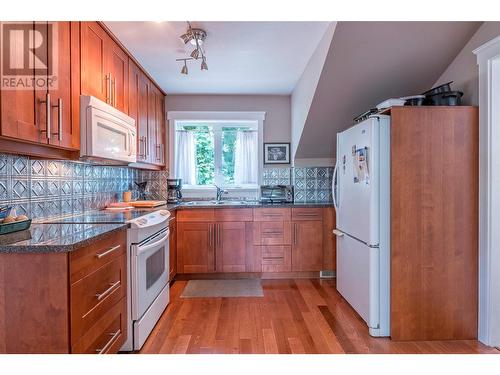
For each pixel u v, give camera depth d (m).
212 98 4.07
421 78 2.70
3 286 1.28
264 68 3.17
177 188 3.90
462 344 2.07
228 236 3.52
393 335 2.11
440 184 2.11
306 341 2.11
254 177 4.21
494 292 2.03
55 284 1.28
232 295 3.02
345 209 2.73
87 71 2.05
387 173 2.16
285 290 3.15
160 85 3.67
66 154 1.94
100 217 2.23
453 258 2.12
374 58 2.47
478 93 2.20
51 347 1.28
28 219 1.71
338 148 2.92
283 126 4.13
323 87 2.77
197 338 2.16
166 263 2.70
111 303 1.72
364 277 2.30
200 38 2.38
